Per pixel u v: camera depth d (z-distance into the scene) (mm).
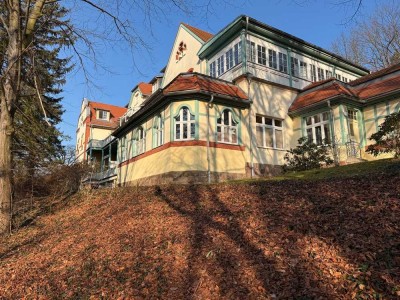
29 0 10578
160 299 4953
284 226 6520
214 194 10914
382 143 10547
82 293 5781
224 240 6516
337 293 4055
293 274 4703
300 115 18844
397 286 3854
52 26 12414
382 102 16594
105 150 36094
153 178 16875
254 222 7164
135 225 9117
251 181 12328
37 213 14414
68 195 17422
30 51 11023
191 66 23547
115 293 5477
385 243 4867
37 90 10625
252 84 17750
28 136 19578
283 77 19438
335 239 5430
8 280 7195
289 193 8891
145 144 19375
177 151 15328
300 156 16312
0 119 11109
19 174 16922
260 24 18219
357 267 4469
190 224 8023
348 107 16875
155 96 19281
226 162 15938
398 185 7250
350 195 7418
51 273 7082
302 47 20703
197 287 5020
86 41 11492
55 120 25281
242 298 4434
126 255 6992
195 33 23453
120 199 13602
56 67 18641
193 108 15578
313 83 20125
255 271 5035
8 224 11312
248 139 17047
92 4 10805
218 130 16234
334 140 16438
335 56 22609
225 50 19578
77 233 9984
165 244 7023
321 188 8656
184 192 12117
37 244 9742
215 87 16547
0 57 12406
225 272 5242
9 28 10883
